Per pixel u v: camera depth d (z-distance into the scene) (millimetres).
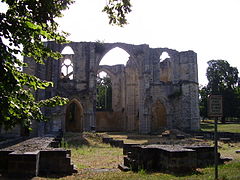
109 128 44438
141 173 8992
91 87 33000
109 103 52188
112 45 35406
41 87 5039
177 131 31906
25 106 4805
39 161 9148
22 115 4680
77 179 8203
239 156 13578
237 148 18953
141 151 9898
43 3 6020
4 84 4188
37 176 8383
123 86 43750
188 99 36219
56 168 9242
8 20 4398
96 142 23141
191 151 9023
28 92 5000
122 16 10055
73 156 14609
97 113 44719
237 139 24984
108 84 52969
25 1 5035
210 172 8625
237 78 55375
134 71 42656
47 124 28781
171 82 37406
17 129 24906
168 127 36281
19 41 4582
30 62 29594
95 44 34625
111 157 14359
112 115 44969
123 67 44156
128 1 9727
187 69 37125
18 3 4879
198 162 10477
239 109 51438
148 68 36125
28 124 4832
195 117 36062
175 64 37844
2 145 16906
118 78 45500
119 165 10938
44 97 28562
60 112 30562
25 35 4512
